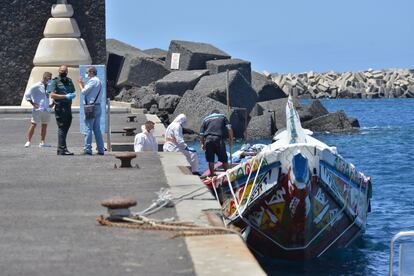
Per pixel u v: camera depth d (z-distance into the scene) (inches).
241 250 498.9
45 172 856.3
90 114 1024.2
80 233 556.4
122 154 890.7
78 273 462.0
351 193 949.8
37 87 1156.5
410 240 980.6
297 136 905.5
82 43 2300.7
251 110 2407.7
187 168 879.7
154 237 542.0
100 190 735.1
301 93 6594.5
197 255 488.7
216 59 2743.6
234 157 1133.1
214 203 659.4
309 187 869.8
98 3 2458.2
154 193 714.2
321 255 919.7
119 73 2736.2
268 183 881.5
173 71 2679.6
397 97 6761.8
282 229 888.3
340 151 2095.2
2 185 767.7
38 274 459.8
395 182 1525.6
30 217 611.8
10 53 2420.0
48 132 1449.3
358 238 994.1
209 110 2246.6
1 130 1498.5
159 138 1320.1
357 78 6894.7
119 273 461.7
